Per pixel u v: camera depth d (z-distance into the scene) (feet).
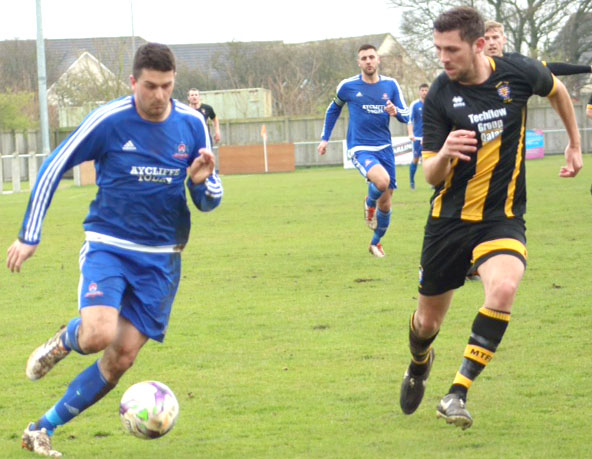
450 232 28.60
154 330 27.50
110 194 27.04
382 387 33.60
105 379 27.12
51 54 301.02
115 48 265.13
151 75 25.68
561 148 209.15
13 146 206.28
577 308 45.60
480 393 32.30
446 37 27.55
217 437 28.58
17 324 46.68
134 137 26.78
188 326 44.80
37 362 27.37
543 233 74.43
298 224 88.38
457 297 50.19
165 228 27.45
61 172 26.81
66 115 235.20
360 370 35.96
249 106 250.78
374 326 43.57
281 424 29.66
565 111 30.22
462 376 26.73
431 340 29.99
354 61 271.69
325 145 71.51
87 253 27.07
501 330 26.78
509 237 27.94
